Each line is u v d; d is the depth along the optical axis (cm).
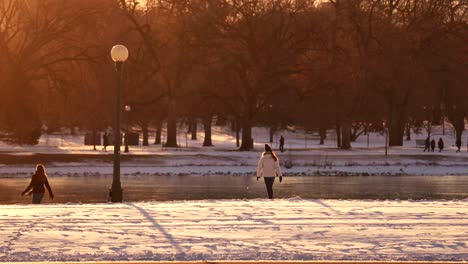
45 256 4238
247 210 5975
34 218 5462
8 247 4434
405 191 11362
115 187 7844
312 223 5306
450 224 5275
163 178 14512
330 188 12006
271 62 19775
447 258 4244
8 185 12488
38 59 19138
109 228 5056
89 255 4266
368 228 5103
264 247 4491
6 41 18675
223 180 13925
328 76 19775
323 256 4278
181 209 6034
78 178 14388
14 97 18350
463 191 11381
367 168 16950
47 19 19050
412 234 4894
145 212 5822
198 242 4625
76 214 5697
